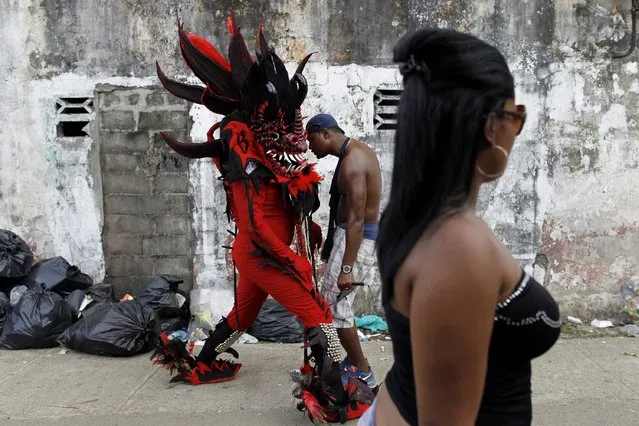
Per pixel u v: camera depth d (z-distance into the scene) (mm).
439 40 1094
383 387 1373
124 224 5023
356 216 3367
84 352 4336
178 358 3746
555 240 5039
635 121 4988
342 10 4875
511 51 4918
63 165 4957
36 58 4867
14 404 3527
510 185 4996
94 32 4859
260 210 3117
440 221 1092
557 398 3592
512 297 1115
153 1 4836
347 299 3572
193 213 4996
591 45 4930
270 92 3045
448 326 1016
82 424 3281
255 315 3641
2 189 4957
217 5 4840
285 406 3502
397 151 1144
